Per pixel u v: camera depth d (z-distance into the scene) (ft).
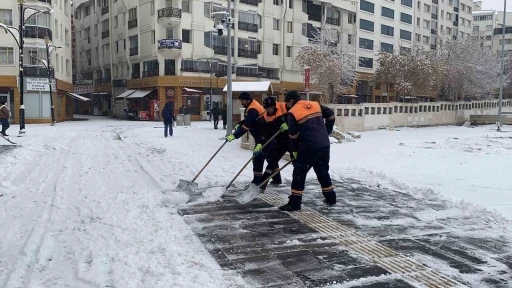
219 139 58.44
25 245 15.99
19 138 59.52
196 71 141.69
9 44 109.60
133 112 144.15
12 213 20.57
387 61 138.62
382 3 196.65
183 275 12.93
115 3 161.79
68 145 51.11
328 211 20.48
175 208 20.90
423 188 24.41
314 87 129.18
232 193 24.34
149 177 29.89
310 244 15.85
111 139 60.08
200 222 18.57
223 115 82.48
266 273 13.25
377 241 16.16
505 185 26.32
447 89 147.43
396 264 13.93
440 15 236.43
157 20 137.59
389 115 88.07
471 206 20.79
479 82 149.59
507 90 188.96
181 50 137.08
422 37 224.33
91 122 122.21
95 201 22.44
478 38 192.13
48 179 29.17
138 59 149.07
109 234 16.93
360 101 188.14
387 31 201.16
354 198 23.22
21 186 26.84
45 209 21.12
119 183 27.66
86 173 31.55
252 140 45.03
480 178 28.78
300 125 20.42
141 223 18.26
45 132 72.79
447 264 13.93
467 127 102.53
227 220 18.92
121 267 13.60
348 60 141.79
